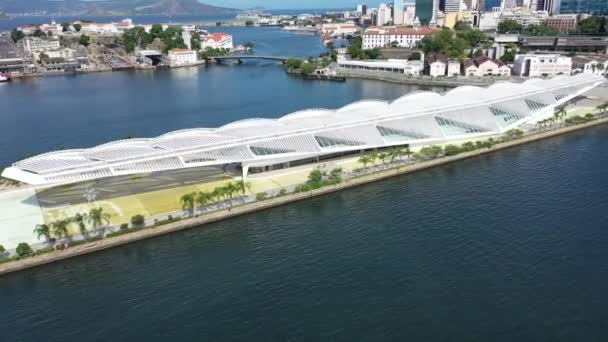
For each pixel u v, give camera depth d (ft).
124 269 338.75
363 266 334.24
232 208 416.26
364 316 284.20
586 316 281.54
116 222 392.27
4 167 568.82
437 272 324.60
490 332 270.05
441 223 392.88
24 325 283.18
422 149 538.47
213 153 462.19
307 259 345.72
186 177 491.72
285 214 418.31
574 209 411.75
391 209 422.82
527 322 277.23
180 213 405.59
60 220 381.81
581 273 320.91
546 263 332.60
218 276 327.88
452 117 603.26
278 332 273.33
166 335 273.13
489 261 336.08
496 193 450.30
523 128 650.02
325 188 458.09
